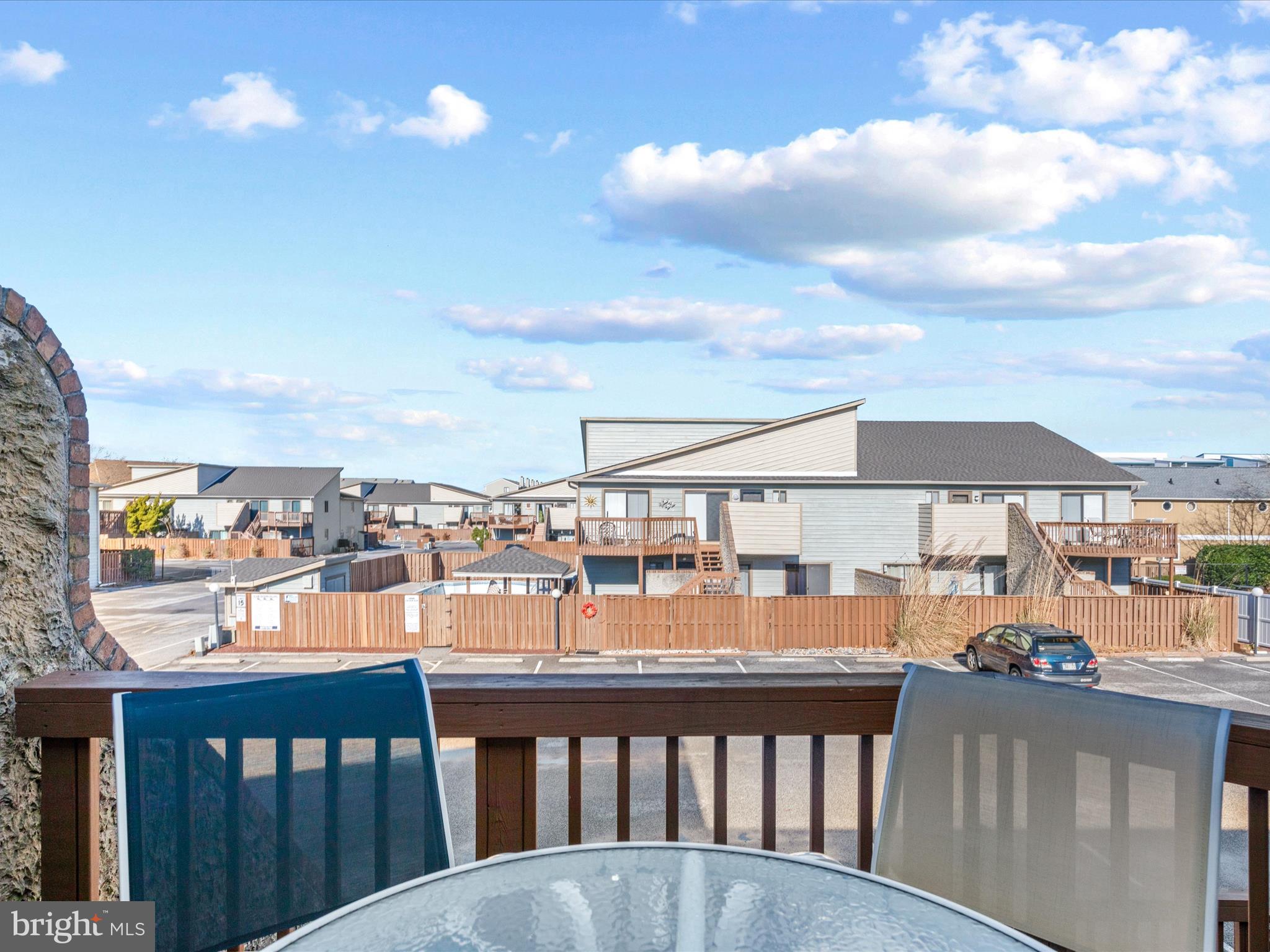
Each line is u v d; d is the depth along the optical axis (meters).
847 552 26.86
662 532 26.44
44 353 2.63
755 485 26.83
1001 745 1.63
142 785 1.49
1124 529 25.39
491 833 1.96
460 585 25.31
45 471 2.60
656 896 1.37
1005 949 1.21
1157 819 1.42
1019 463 28.36
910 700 1.79
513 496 59.25
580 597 21.31
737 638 21.30
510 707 1.92
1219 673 18.28
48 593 2.60
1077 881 1.49
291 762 1.65
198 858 1.53
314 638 21.80
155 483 53.09
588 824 9.28
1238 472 47.06
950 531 25.67
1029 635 16.72
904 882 1.71
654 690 1.93
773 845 1.96
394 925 1.27
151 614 27.97
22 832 2.42
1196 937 1.34
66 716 1.86
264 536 52.62
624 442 30.00
